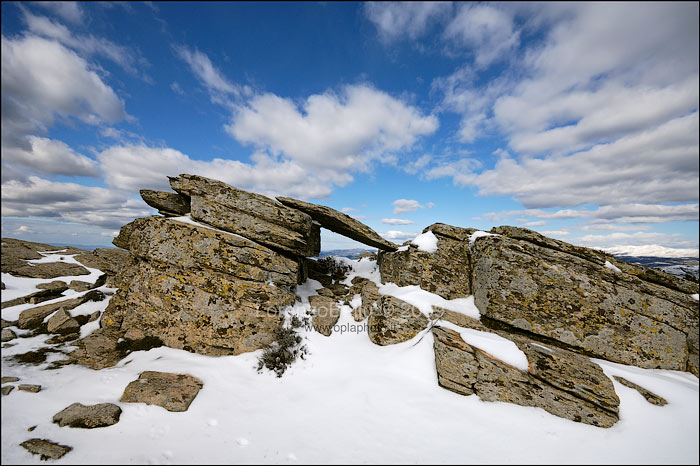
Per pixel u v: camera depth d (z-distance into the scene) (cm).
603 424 823
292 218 1552
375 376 1040
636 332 1172
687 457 700
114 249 2650
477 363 1008
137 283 1381
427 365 1072
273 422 806
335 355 1211
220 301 1282
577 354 1138
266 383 1030
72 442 675
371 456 677
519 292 1286
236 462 641
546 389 920
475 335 1151
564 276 1266
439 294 1503
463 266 1603
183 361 1122
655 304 1210
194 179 1502
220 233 1400
